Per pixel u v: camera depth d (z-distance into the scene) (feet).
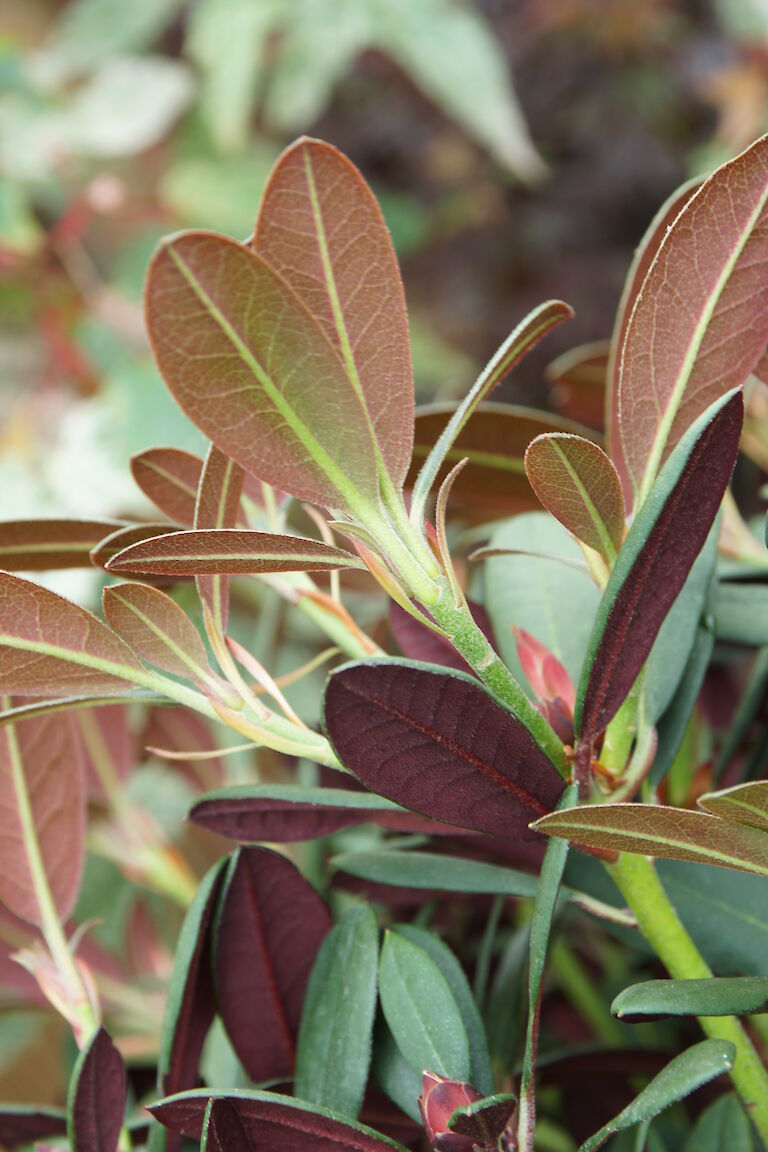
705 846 1.64
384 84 7.45
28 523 1.85
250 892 1.86
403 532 1.67
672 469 1.60
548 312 1.69
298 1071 1.79
